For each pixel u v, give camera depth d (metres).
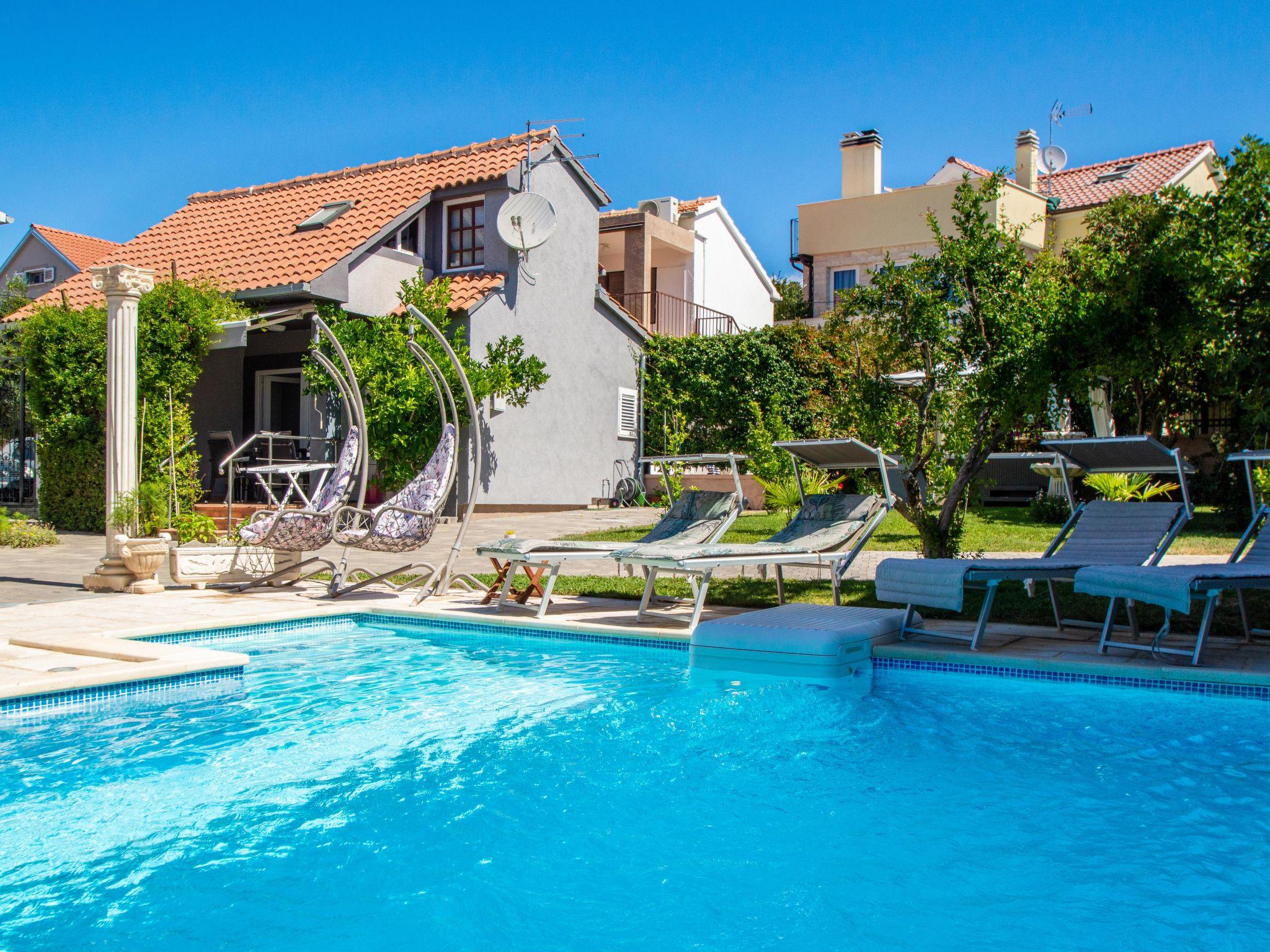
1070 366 6.97
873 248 24.77
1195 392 13.39
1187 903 2.98
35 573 10.11
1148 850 3.38
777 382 21.84
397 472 15.55
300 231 17.50
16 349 17.11
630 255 24.53
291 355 17.20
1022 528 13.06
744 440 21.48
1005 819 3.68
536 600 8.31
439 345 15.38
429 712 5.20
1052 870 3.23
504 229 16.58
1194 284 6.36
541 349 18.09
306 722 4.99
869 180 26.56
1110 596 5.59
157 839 3.49
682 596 8.29
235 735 4.75
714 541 7.74
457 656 6.71
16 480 17.09
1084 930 2.82
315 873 3.22
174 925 2.86
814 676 5.82
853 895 3.04
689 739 4.75
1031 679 5.68
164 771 4.21
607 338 20.16
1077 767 4.27
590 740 4.71
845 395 8.67
